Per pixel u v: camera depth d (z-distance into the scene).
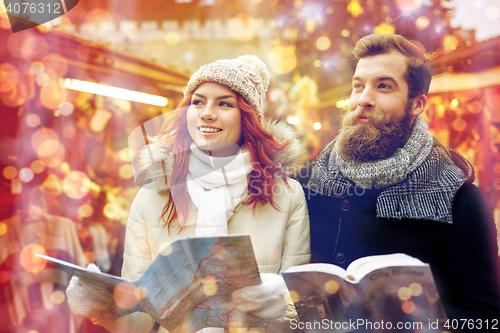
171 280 0.91
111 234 2.16
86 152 2.31
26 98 2.12
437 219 1.11
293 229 1.31
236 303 1.02
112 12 3.20
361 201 1.27
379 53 1.19
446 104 3.24
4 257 1.90
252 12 5.01
